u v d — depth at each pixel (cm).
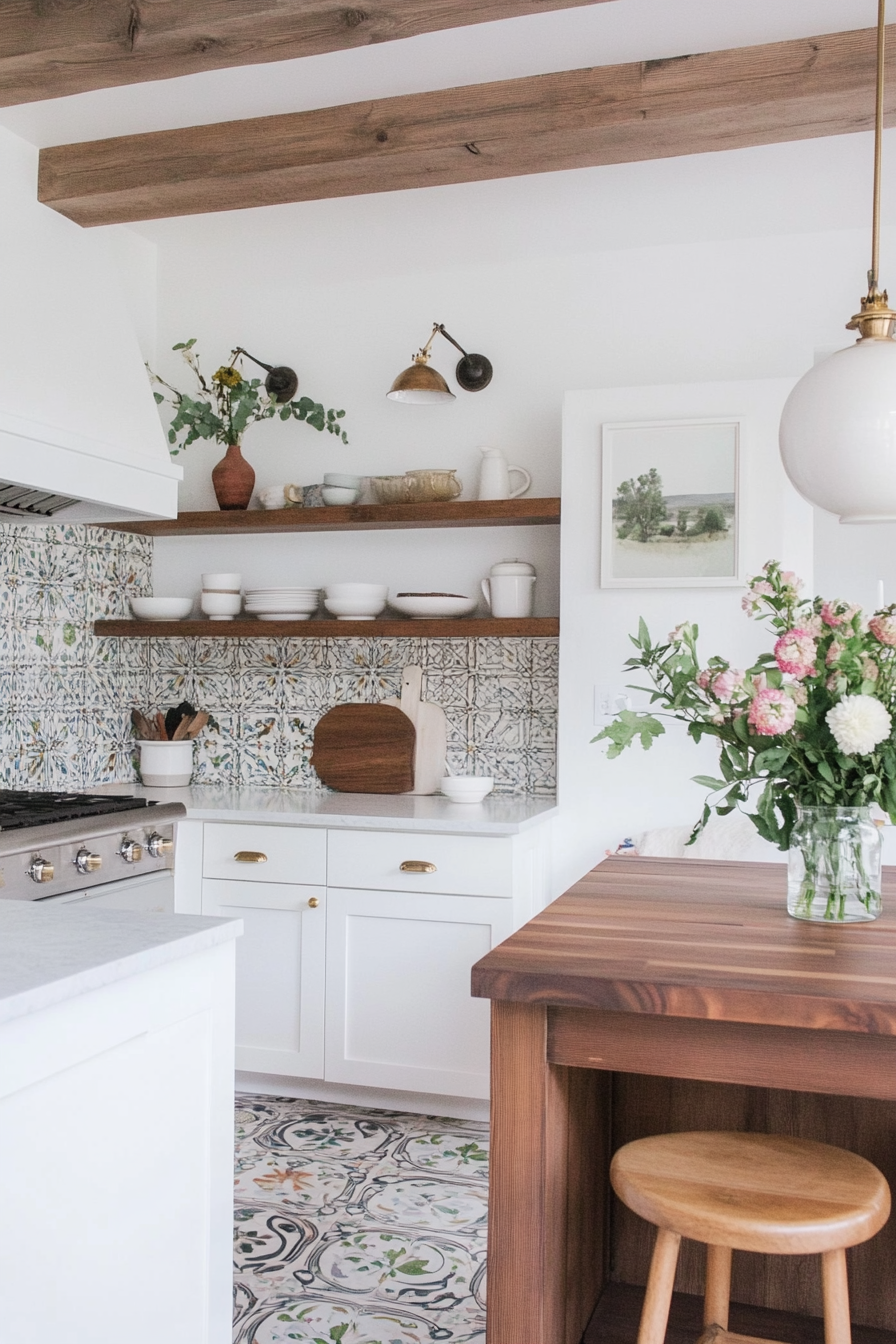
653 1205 146
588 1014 160
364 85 281
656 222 369
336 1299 237
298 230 391
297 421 431
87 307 304
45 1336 132
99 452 285
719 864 252
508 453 403
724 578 353
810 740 188
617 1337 192
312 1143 323
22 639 378
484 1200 285
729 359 379
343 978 346
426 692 411
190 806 365
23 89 246
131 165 292
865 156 322
